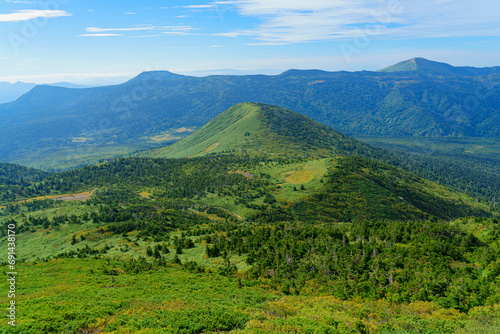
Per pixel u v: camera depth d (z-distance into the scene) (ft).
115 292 201.87
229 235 430.20
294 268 277.85
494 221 286.87
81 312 146.61
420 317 163.22
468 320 154.40
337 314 161.99
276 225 422.41
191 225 622.13
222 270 310.65
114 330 127.65
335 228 382.01
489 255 230.68
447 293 196.85
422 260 247.29
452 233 284.00
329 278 244.83
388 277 229.04
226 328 132.36
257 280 269.23
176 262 362.94
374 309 178.09
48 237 576.61
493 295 183.32
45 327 126.41
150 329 126.31
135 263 334.44
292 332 126.52
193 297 189.98
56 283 239.50
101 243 510.99
